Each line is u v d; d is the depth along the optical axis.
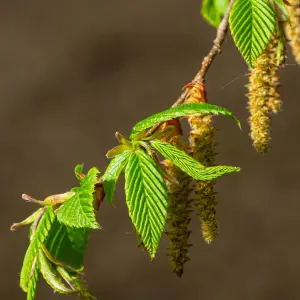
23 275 0.78
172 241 0.78
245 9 0.79
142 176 0.77
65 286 0.78
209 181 0.78
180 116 0.77
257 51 0.78
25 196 0.78
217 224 0.78
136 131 0.77
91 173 0.77
